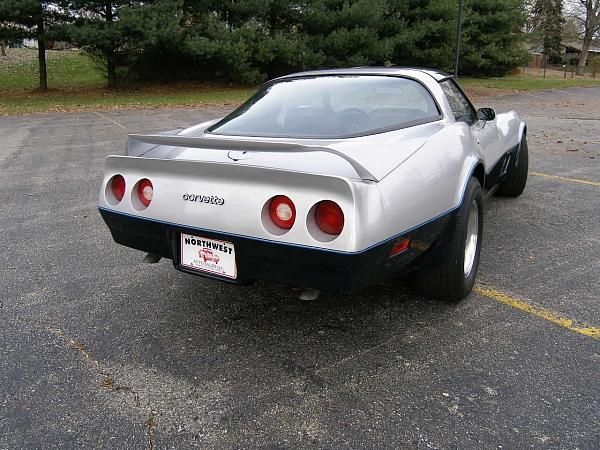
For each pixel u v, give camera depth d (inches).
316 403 92.7
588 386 96.0
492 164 161.2
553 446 81.4
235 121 129.0
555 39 2316.7
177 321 122.1
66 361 106.0
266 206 92.8
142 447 82.8
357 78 133.9
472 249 131.5
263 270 97.0
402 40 1002.7
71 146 374.3
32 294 136.1
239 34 910.4
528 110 684.7
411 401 92.7
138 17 805.9
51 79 1115.3
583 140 398.0
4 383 98.7
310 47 975.6
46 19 827.4
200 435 85.4
